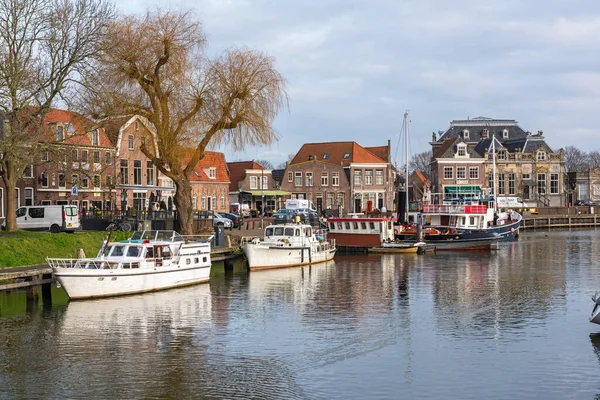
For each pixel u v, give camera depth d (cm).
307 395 1842
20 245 3691
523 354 2242
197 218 5669
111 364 2122
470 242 5941
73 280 3034
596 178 12550
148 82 4469
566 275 4241
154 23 4428
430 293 3488
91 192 6594
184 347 2330
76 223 4962
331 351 2284
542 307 3070
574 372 2041
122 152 6856
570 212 11050
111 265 3238
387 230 5797
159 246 3416
